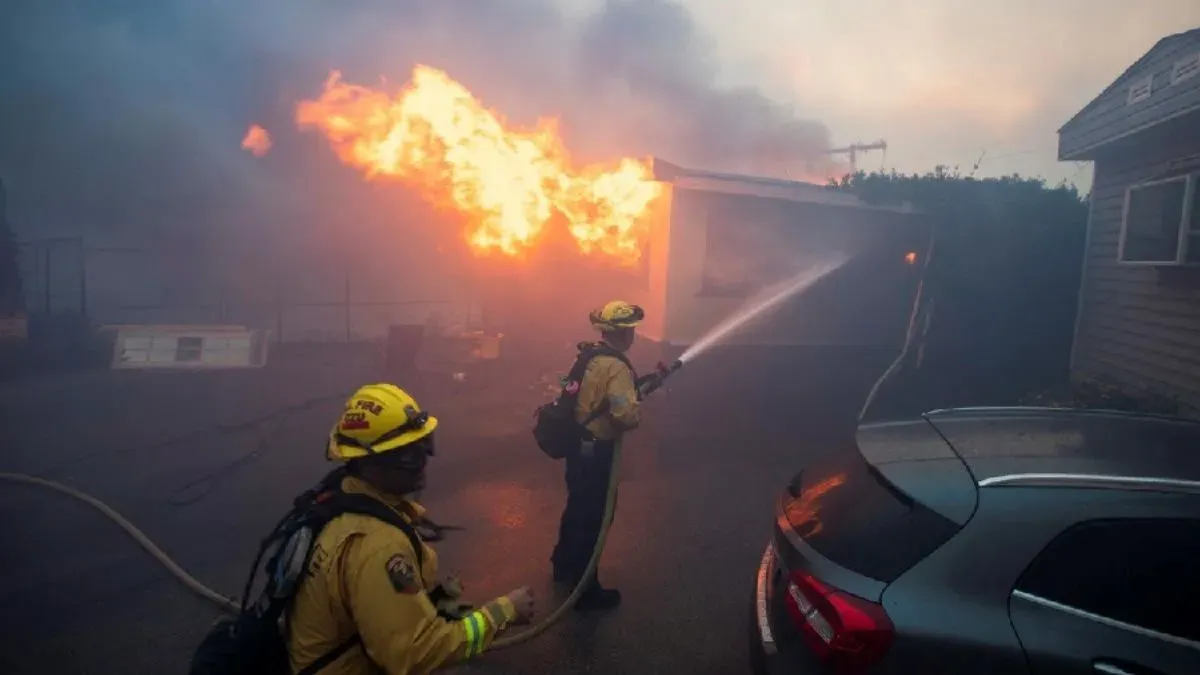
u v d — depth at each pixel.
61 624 4.07
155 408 8.77
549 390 9.94
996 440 2.88
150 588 4.48
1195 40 7.52
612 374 4.12
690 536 5.38
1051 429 3.01
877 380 11.20
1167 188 8.40
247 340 11.29
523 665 3.74
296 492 6.13
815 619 2.48
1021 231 11.48
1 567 4.75
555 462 7.00
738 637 4.03
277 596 1.79
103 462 6.83
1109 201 9.79
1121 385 9.31
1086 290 10.30
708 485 6.51
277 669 1.83
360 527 1.84
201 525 5.44
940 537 2.45
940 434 3.01
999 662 2.27
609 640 3.99
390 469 1.94
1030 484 2.50
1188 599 2.31
